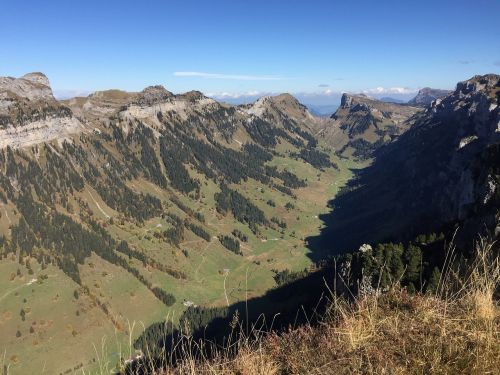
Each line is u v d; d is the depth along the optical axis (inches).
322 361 373.4
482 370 323.6
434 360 341.1
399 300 451.5
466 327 378.3
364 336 393.7
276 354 401.7
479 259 425.7
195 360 389.4
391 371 340.2
